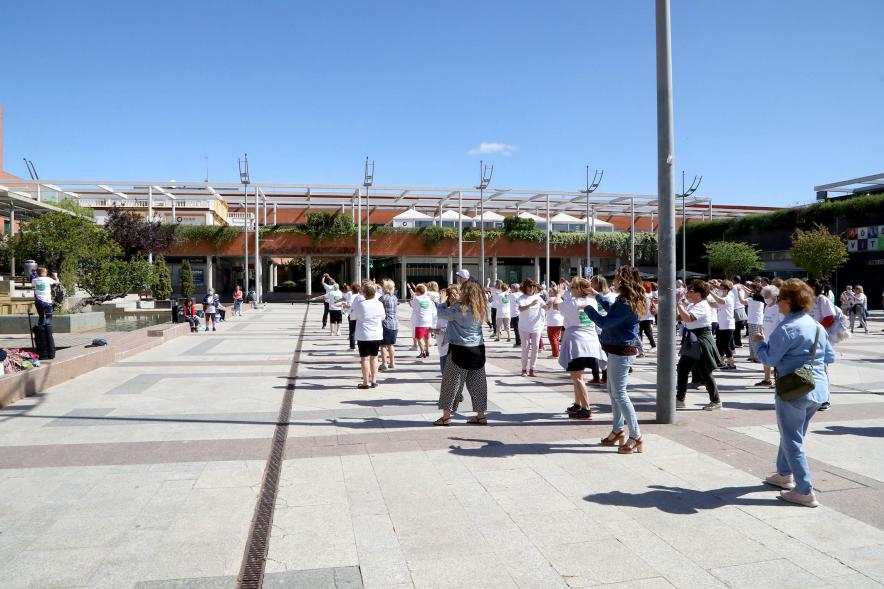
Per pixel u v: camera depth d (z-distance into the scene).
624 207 57.94
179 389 8.97
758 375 10.65
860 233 37.72
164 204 58.41
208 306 21.41
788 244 43.31
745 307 14.69
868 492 4.48
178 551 3.50
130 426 6.59
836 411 7.41
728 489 4.55
